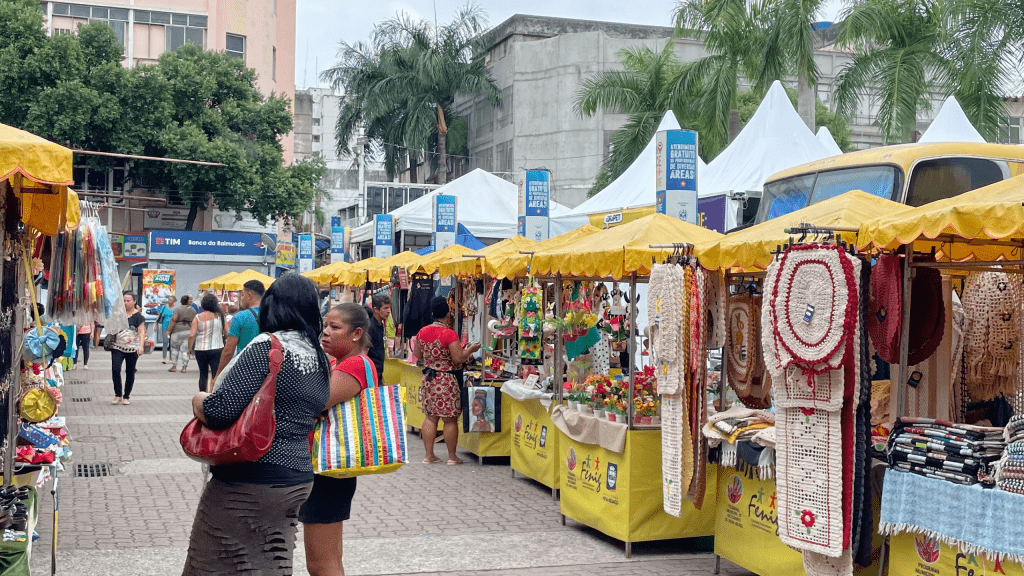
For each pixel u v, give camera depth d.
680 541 7.05
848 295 4.58
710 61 22.70
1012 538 4.06
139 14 40.50
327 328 4.66
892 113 19.89
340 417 4.50
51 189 5.33
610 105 29.69
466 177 23.05
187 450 3.69
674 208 9.98
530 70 47.28
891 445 4.81
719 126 21.92
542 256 8.09
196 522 3.84
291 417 3.86
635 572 6.16
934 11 20.39
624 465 6.55
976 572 4.30
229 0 42.22
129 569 6.05
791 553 5.34
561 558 6.50
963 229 4.27
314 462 4.45
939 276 5.31
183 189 36.12
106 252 6.97
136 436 12.13
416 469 10.02
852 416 4.70
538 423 8.77
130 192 38.69
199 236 34.25
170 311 25.42
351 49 44.88
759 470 5.57
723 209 13.38
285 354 3.84
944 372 5.64
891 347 5.06
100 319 6.91
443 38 45.00
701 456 5.94
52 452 5.79
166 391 17.92
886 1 20.44
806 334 4.77
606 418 6.81
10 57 32.75
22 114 33.69
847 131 33.38
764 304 5.02
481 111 51.12
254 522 3.75
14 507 4.61
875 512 5.28
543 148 46.75
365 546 6.75
